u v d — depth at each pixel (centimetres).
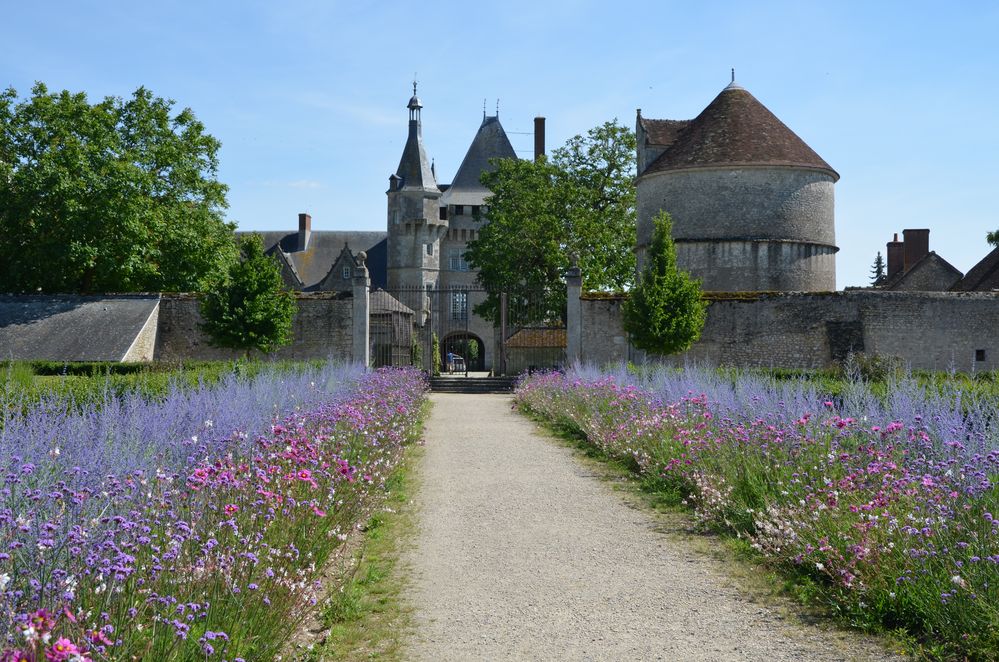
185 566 419
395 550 669
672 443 962
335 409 956
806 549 576
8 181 3011
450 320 6450
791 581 569
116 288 3133
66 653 274
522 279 4106
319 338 2709
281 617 439
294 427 822
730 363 2581
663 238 2569
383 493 845
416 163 6419
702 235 3406
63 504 421
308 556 539
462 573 605
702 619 507
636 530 734
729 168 3378
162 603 379
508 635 482
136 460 570
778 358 2562
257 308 2577
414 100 6512
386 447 995
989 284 3744
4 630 311
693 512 799
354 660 446
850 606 504
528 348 3528
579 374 1830
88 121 3112
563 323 3841
